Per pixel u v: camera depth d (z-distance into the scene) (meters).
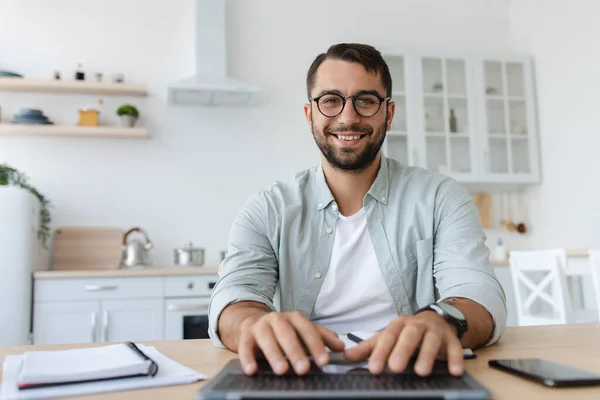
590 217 3.52
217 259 3.66
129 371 0.69
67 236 3.47
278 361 0.64
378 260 1.32
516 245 4.07
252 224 1.33
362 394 0.53
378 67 1.28
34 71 3.54
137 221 3.59
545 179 3.95
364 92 1.26
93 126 3.42
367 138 1.28
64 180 3.52
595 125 3.48
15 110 3.49
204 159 3.72
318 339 0.68
